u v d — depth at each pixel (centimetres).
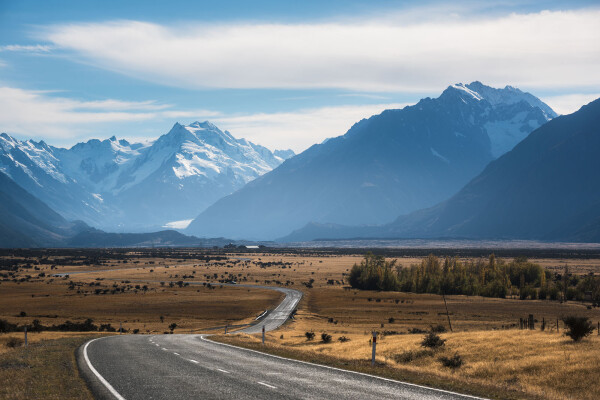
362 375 3028
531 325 6719
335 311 15225
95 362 3444
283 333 9588
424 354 4803
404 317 13562
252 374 3000
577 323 4719
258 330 10756
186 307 16262
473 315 13550
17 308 15938
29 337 7362
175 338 5825
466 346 4981
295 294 19562
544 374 3653
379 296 18775
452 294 19575
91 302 17112
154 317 14638
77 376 2884
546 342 4762
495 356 4428
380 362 3875
